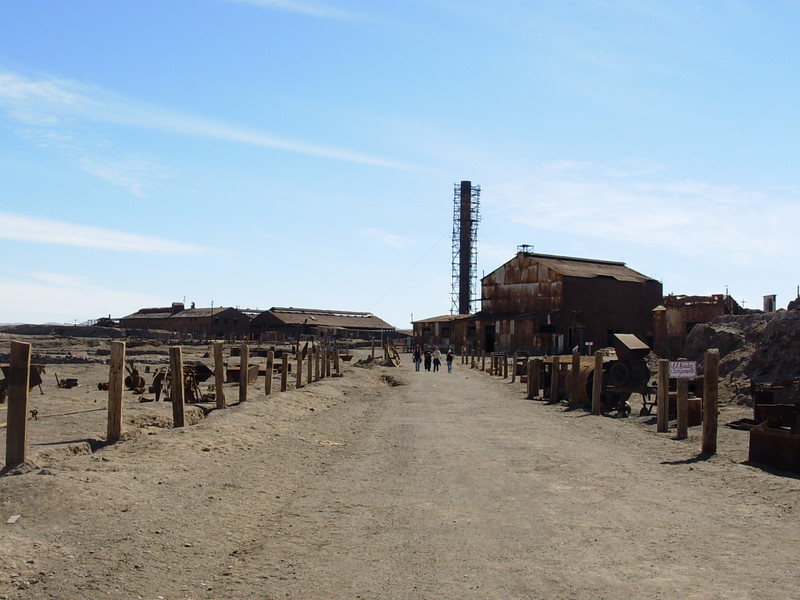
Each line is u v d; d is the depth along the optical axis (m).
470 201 115.56
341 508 11.34
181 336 121.62
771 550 9.04
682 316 56.38
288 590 7.51
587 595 7.36
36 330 116.75
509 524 10.38
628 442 19.06
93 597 6.94
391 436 20.67
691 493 12.53
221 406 24.39
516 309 88.38
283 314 135.88
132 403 25.88
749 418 22.89
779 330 32.69
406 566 8.37
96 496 10.48
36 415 20.44
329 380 46.09
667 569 8.24
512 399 34.62
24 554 7.92
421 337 100.62
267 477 13.64
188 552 8.62
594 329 84.81
